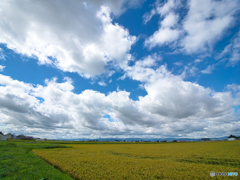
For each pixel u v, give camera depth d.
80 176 13.80
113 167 18.28
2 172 12.55
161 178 14.37
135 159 25.12
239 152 31.83
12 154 24.16
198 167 18.38
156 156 29.88
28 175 12.31
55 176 12.67
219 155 28.08
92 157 26.30
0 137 68.75
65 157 24.88
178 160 24.91
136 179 13.67
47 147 47.09
